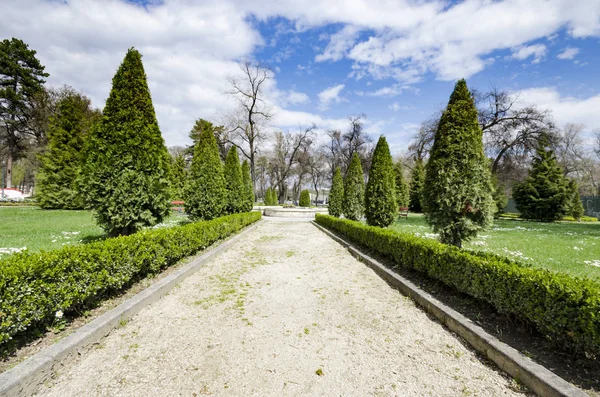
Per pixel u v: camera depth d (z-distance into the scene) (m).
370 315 3.57
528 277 2.66
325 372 2.36
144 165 5.94
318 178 51.38
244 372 2.32
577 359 2.30
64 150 18.19
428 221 5.65
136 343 2.73
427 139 24.58
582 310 2.17
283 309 3.70
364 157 35.47
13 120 25.16
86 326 2.73
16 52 24.78
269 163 41.44
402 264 5.23
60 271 2.65
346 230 9.34
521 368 2.22
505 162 21.69
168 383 2.15
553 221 20.78
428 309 3.68
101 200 5.58
